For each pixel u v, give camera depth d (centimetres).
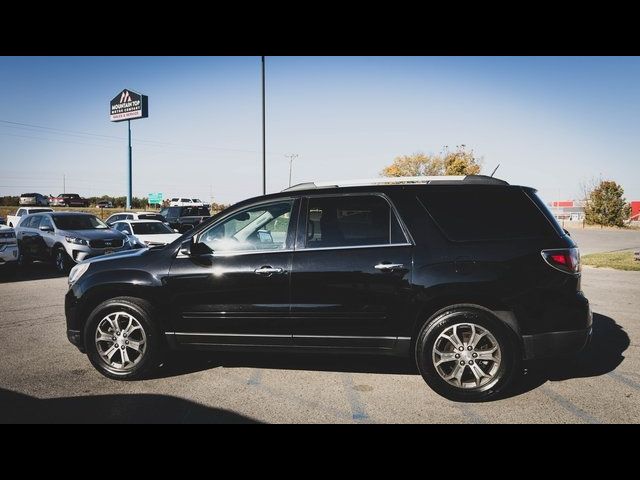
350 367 464
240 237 430
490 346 377
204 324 423
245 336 418
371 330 394
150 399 382
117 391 401
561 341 373
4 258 1101
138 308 429
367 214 412
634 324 627
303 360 488
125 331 434
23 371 455
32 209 2269
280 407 365
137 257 447
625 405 364
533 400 376
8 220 2392
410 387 408
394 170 4969
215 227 436
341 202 419
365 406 367
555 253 378
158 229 1780
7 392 399
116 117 4638
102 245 1264
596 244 2139
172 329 430
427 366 380
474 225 394
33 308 777
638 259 1377
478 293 373
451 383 378
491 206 399
